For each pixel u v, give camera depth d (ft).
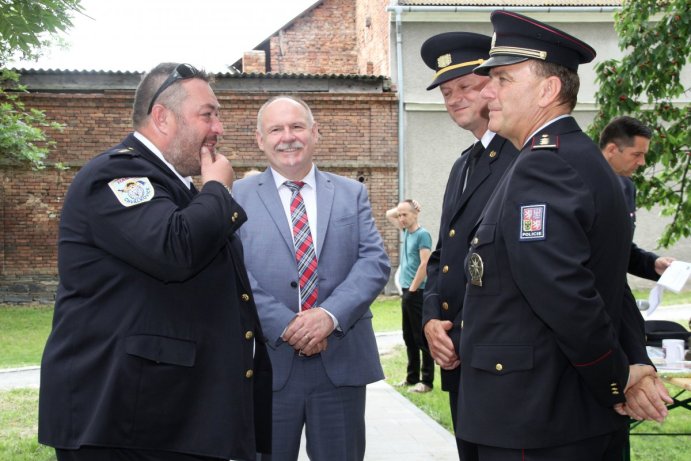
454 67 11.46
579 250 7.62
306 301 11.62
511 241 7.89
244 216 8.59
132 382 7.89
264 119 11.99
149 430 7.96
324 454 11.53
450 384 10.88
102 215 8.00
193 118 8.68
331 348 11.62
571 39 8.43
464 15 54.08
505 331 8.17
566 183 7.82
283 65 75.92
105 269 8.09
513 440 7.95
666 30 23.02
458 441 10.84
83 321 8.03
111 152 8.39
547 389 7.89
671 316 41.19
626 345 8.92
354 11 76.18
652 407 8.32
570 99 8.53
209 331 8.37
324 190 12.20
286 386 11.48
